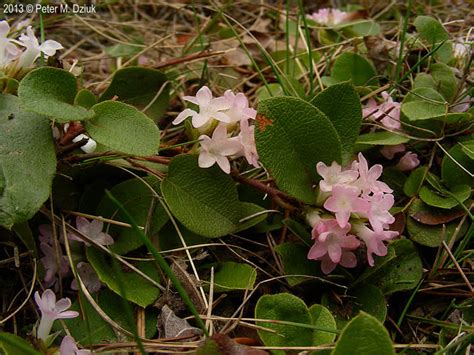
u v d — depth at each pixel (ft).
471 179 0.77
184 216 0.68
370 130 0.84
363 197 0.66
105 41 1.22
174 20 1.30
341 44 1.04
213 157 0.68
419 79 0.87
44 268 0.70
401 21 1.15
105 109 0.66
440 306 0.70
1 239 0.70
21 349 0.56
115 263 0.61
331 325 0.61
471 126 0.81
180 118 0.68
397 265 0.70
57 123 0.68
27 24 0.87
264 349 0.61
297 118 0.67
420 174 0.77
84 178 0.74
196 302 0.67
